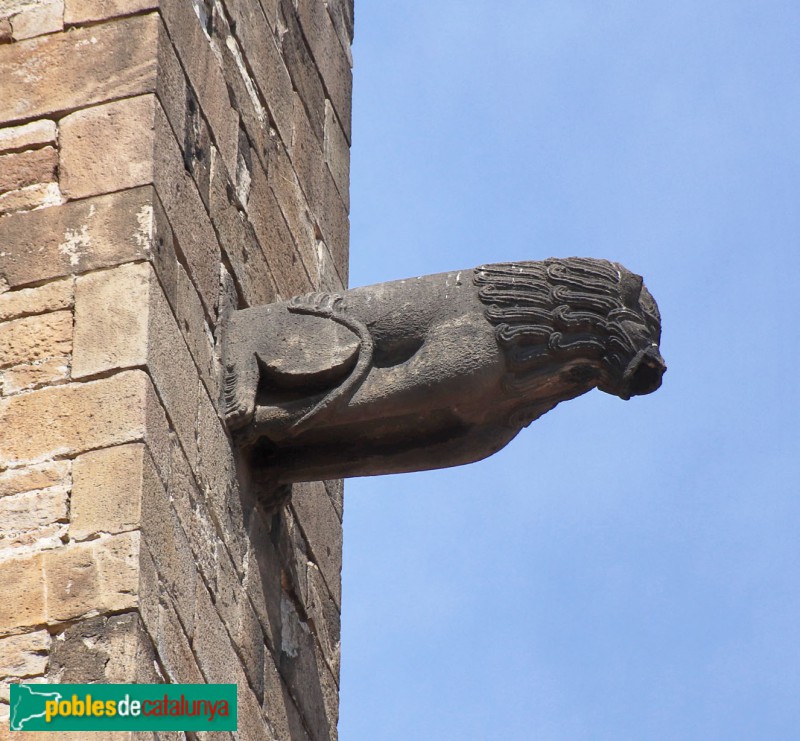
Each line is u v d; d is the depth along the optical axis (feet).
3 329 52.95
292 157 68.28
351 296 57.77
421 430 57.57
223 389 56.95
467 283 57.06
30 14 58.08
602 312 56.49
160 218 54.70
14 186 55.36
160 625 49.42
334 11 76.95
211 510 54.70
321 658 63.82
